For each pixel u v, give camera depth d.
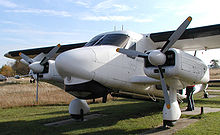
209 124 5.95
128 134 5.15
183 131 5.20
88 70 5.59
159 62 5.36
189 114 7.75
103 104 11.81
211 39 7.76
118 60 6.36
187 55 5.88
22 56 8.70
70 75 5.61
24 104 11.64
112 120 6.94
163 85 5.46
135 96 7.90
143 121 6.63
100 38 7.04
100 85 6.07
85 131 5.58
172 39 5.44
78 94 6.14
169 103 5.43
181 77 5.66
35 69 7.60
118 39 6.84
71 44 10.27
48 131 5.71
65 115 8.20
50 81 7.81
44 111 9.52
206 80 6.87
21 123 6.78
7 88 22.47
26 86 25.64
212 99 13.52
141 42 7.55
